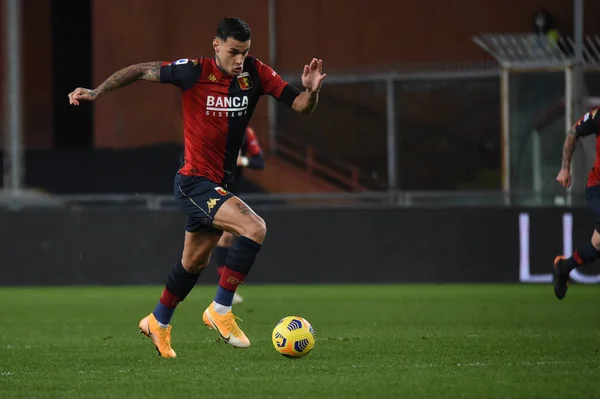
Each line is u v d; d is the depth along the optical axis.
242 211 22.38
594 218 55.53
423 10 78.56
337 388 18.88
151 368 22.25
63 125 89.38
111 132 79.38
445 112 74.31
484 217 56.09
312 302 45.03
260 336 29.72
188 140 22.95
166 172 77.00
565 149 33.81
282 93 22.72
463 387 18.91
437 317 36.69
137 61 79.94
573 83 56.50
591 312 38.38
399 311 39.66
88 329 33.56
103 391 18.91
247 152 43.16
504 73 58.50
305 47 79.50
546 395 17.94
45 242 57.19
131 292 53.50
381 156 76.75
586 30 76.00
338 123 77.31
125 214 57.22
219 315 22.88
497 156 73.62
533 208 55.88
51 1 86.25
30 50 86.00
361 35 79.12
